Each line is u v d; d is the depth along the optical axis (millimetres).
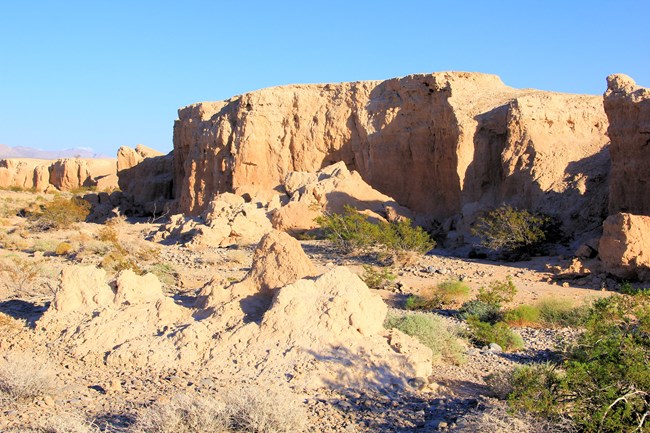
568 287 19875
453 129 32188
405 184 35656
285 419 7527
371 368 9391
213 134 43406
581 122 30516
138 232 37250
